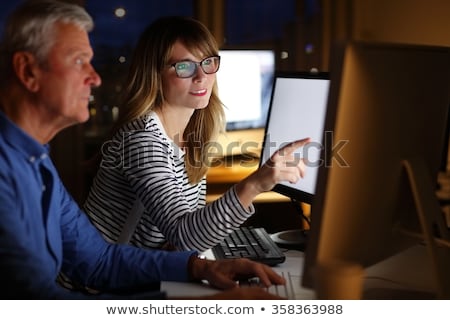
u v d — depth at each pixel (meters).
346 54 1.06
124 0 3.96
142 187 1.72
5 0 3.61
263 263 1.64
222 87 3.16
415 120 1.26
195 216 1.59
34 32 1.29
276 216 2.58
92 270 1.59
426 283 1.45
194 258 1.55
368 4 4.00
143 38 1.87
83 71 1.34
